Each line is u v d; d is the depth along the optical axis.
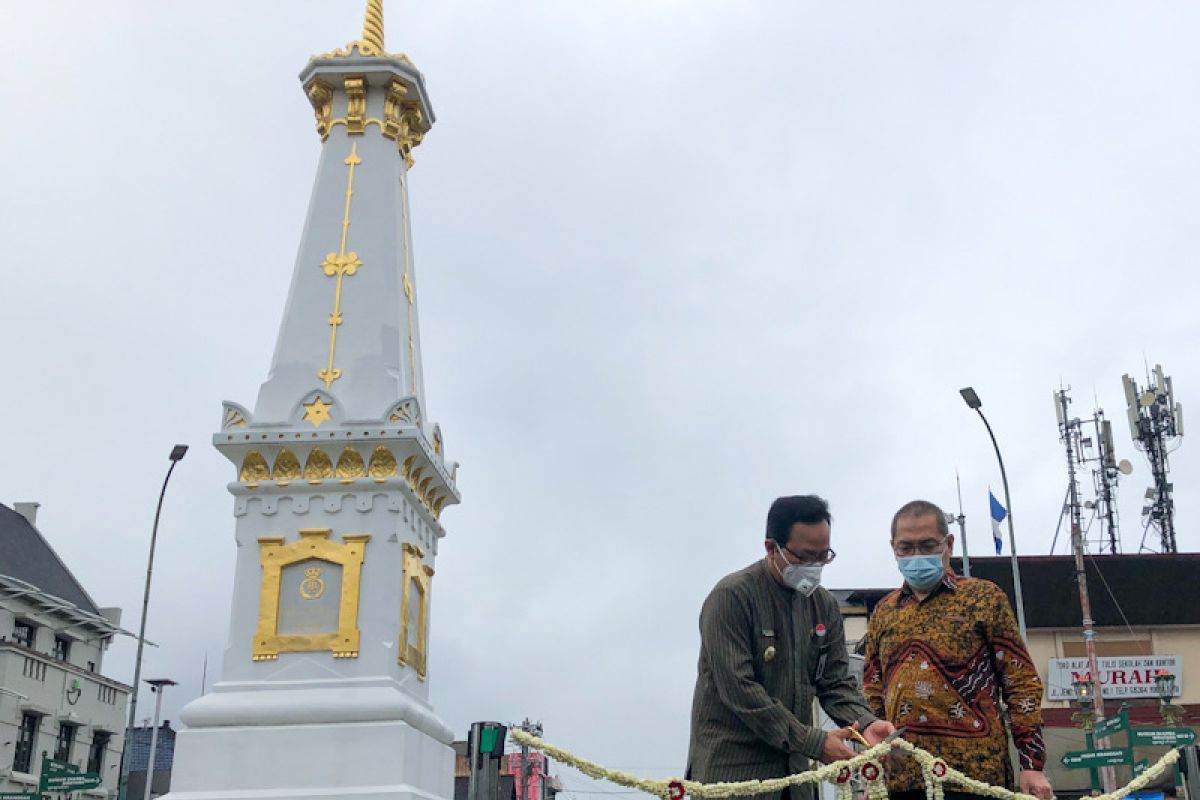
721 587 6.12
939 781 5.81
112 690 47.50
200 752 11.77
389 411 12.96
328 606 12.47
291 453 12.87
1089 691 31.05
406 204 15.16
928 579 6.42
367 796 11.43
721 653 5.91
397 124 14.95
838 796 5.55
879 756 5.66
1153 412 43.84
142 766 55.50
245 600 12.52
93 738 45.88
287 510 12.79
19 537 47.97
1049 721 33.53
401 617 12.67
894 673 6.41
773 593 6.14
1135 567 35.28
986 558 35.62
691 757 6.12
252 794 11.53
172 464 27.73
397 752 11.68
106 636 48.59
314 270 14.04
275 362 13.60
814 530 6.04
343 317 13.77
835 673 6.35
